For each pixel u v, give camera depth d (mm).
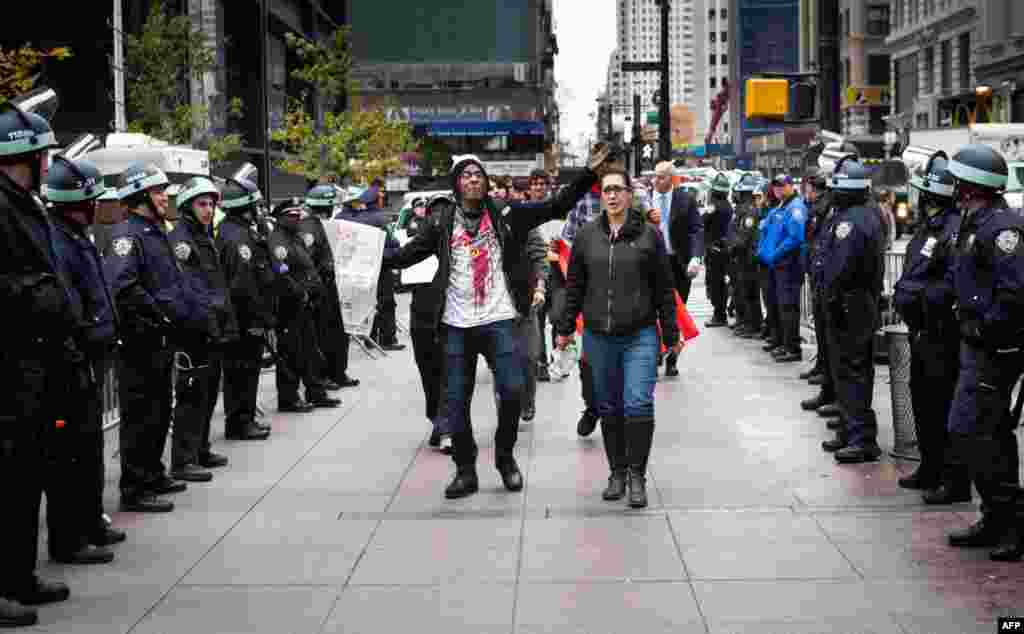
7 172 5879
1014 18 65500
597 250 7852
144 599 5988
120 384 7836
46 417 6008
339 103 48625
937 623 5398
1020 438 9148
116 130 19453
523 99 71688
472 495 8125
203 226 8852
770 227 14414
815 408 11156
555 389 12867
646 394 7738
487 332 8039
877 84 98375
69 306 6047
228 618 5672
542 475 8703
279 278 11492
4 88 15211
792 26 121375
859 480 8281
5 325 5801
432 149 60688
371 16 71000
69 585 6246
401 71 71312
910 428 8820
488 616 5625
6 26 25766
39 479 5910
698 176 50094
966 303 6438
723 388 12609
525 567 6395
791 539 6832
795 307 14453
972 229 6387
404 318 21078
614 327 7777
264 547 6895
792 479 8367
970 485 7594
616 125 39812
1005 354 6363
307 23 44594
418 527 7285
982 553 6473
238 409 10320
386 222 15984
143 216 8055
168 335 7898
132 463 7832
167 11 26062
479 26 71188
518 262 8102
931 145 35625
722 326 18938
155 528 7375
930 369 7578
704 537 6914
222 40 31359
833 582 6023
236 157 32500
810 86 18172
